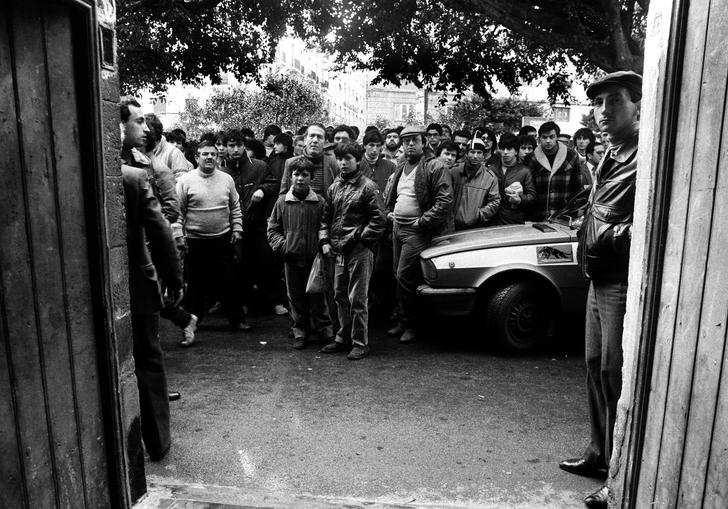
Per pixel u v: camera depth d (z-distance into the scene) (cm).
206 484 305
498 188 599
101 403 240
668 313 206
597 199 279
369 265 504
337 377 461
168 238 323
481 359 503
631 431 235
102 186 227
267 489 301
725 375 164
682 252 196
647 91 237
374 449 344
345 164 491
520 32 814
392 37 1297
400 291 549
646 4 767
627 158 267
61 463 215
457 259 493
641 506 224
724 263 168
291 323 618
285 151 662
